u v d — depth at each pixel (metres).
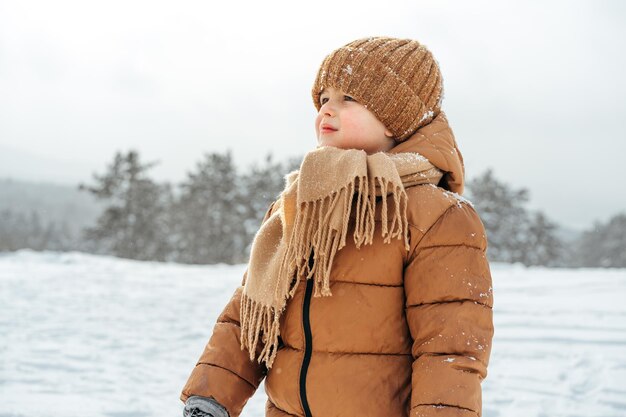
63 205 136.88
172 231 42.47
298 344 1.62
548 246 43.41
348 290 1.58
